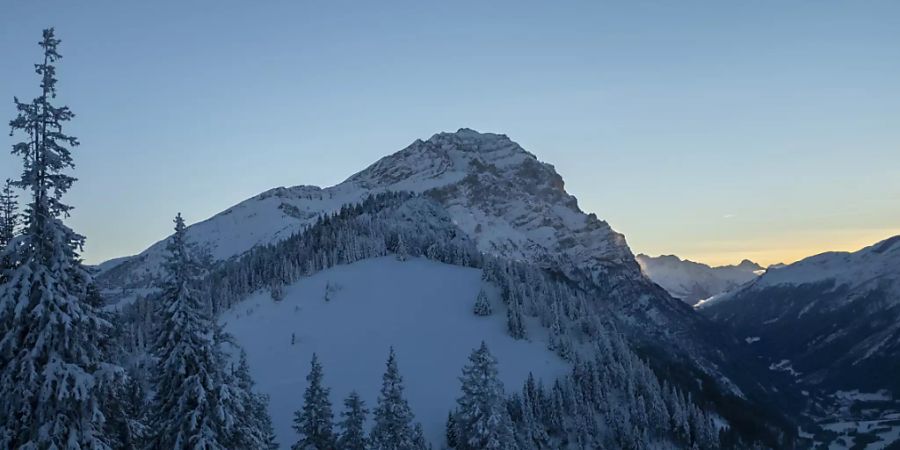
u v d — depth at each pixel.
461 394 124.88
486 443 75.19
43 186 25.92
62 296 25.72
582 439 119.81
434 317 171.75
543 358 146.38
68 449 25.06
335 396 124.44
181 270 36.16
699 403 169.00
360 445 67.44
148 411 36.12
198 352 35.81
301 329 167.00
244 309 188.25
